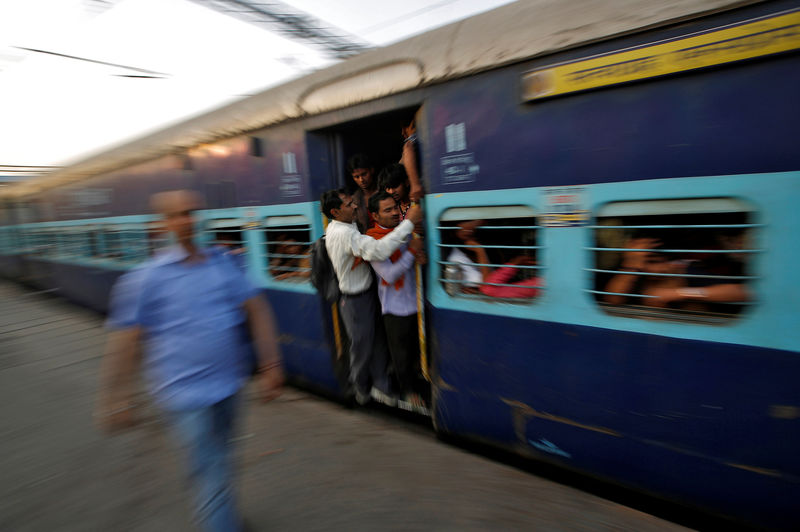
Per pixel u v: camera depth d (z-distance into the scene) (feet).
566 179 6.64
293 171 10.64
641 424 6.48
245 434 10.33
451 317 8.32
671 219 6.03
